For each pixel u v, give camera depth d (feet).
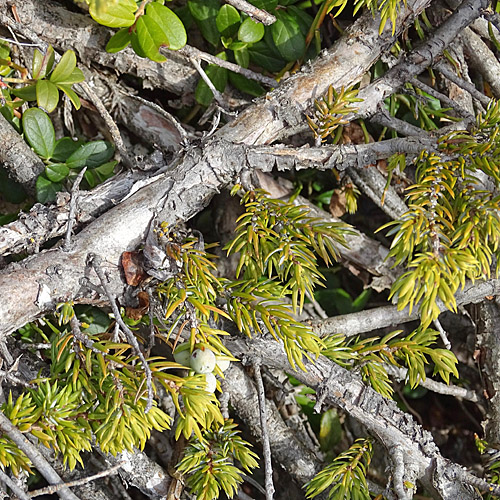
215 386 0.84
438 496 0.98
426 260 0.78
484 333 1.11
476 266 0.80
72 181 1.05
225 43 1.10
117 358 0.80
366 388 0.96
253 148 0.90
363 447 0.98
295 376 0.97
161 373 0.80
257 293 0.86
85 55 1.12
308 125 1.00
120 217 0.87
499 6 1.10
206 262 0.84
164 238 0.85
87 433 0.83
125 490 1.10
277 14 1.10
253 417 1.07
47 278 0.83
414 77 1.00
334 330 1.12
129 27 0.97
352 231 0.86
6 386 0.97
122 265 0.86
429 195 0.82
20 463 0.80
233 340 0.96
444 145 0.88
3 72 1.03
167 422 0.82
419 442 0.96
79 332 0.82
